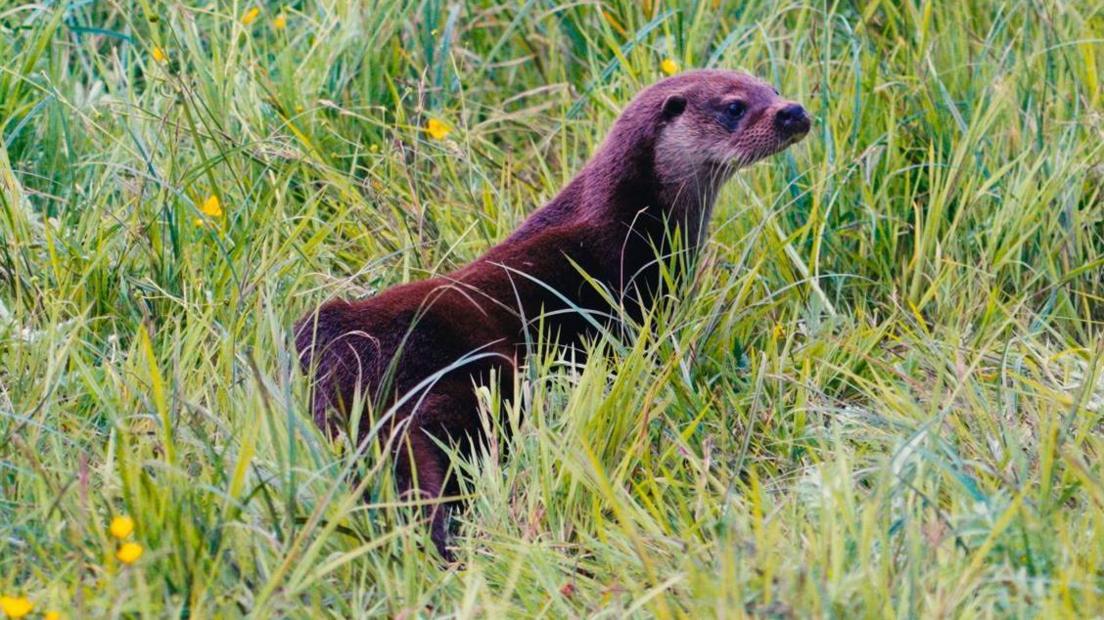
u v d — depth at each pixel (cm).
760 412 898
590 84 1237
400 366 846
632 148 1005
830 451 845
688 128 1005
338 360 841
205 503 711
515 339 912
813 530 730
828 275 1037
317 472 713
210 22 1271
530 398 834
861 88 1139
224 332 872
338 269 1059
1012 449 763
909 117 1135
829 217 1087
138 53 1239
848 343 938
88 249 994
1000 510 714
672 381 890
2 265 968
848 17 1256
